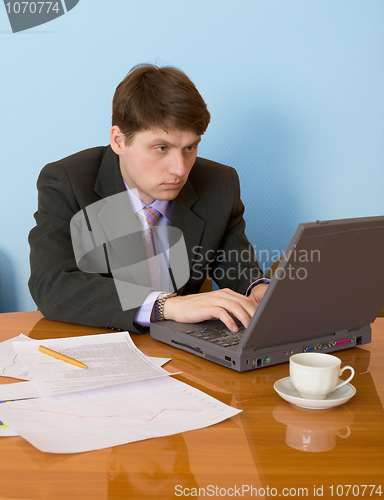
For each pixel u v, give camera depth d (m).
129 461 0.55
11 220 2.12
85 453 0.57
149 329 1.11
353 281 0.85
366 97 2.11
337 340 0.97
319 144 2.13
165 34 2.03
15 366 0.85
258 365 0.86
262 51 2.06
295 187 2.16
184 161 1.20
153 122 1.12
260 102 2.09
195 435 0.61
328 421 0.66
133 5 2.00
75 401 0.71
